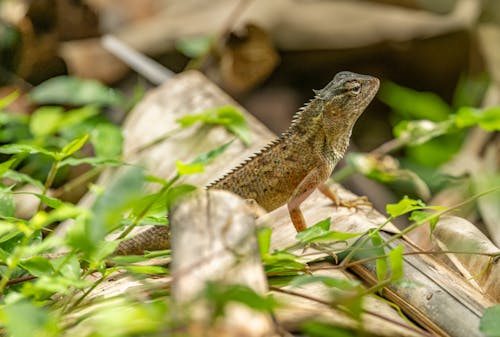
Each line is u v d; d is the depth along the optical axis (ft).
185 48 56.70
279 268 23.36
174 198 20.21
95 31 60.29
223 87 59.47
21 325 16.87
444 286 24.38
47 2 56.49
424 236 30.89
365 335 18.83
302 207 33.78
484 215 38.83
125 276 25.86
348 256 23.91
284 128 59.31
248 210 20.61
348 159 41.63
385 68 63.00
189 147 38.86
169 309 17.02
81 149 49.44
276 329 18.08
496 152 49.67
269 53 52.65
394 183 48.75
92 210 19.43
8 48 57.62
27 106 54.49
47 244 19.31
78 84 48.39
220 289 16.51
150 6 67.72
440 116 56.59
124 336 17.16
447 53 61.82
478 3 63.62
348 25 61.67
